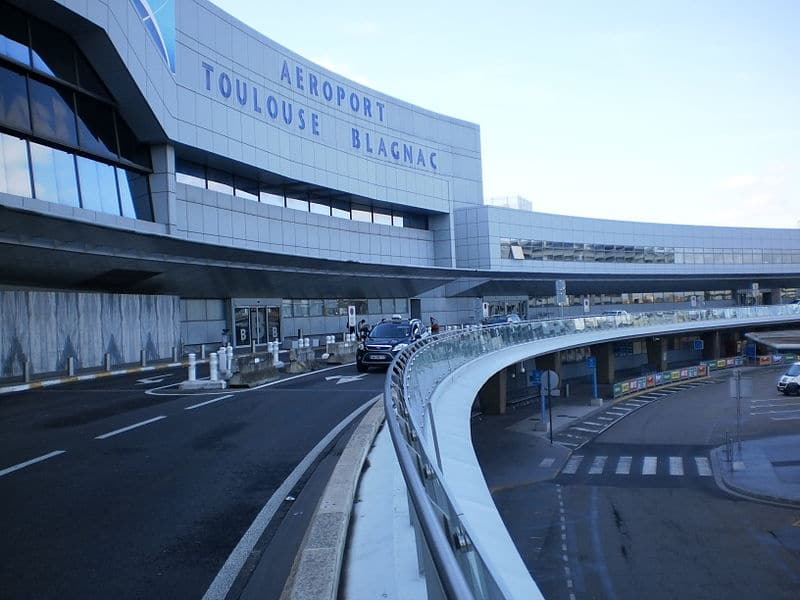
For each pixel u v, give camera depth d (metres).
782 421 39.41
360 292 47.09
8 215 17.94
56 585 4.36
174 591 4.25
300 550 4.34
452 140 57.56
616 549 18.73
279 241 37.19
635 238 75.00
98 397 15.90
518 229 61.19
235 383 17.47
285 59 36.19
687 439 35.25
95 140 23.77
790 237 91.19
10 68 19.97
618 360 61.81
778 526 20.61
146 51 24.69
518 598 5.43
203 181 31.75
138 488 7.00
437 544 1.91
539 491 25.42
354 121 43.34
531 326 28.92
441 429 11.20
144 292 28.73
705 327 55.38
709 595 15.53
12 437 10.40
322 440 9.62
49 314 21.50
